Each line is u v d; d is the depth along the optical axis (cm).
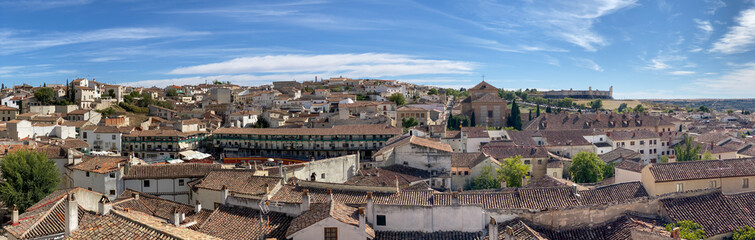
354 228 4269
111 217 3703
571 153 14988
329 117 18712
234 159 14588
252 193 5862
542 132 15688
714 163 5838
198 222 5572
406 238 4634
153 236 3288
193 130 17262
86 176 8381
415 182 9175
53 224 5016
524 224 4547
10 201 7725
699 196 5094
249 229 5012
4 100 19962
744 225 4688
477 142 14788
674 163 5781
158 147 15462
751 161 5925
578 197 5244
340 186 5666
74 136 15388
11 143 10581
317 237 4303
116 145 15362
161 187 8200
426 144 10275
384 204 4766
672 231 4041
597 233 4688
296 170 8162
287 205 5209
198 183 7269
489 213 4756
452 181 10619
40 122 15900
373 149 14738
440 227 4706
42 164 8212
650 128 19550
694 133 18962
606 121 19825
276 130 15638
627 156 12800
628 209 4938
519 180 10200
